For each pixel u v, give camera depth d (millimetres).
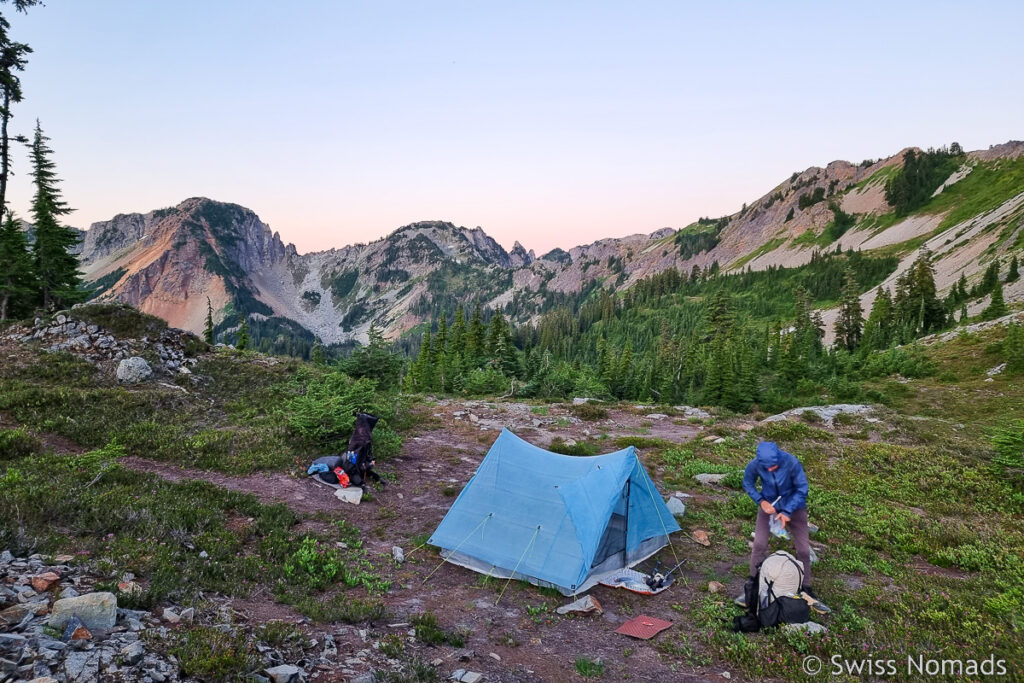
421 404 25547
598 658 6305
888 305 99812
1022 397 35719
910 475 14656
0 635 4449
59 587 5461
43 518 7219
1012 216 148500
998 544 9891
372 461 12727
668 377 73500
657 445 18094
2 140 37719
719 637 6758
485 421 21438
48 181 45062
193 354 23812
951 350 54625
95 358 20094
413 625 6766
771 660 6129
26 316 42531
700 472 14883
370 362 30141
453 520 9594
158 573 6270
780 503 7492
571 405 26688
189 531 8336
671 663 6246
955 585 8234
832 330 157750
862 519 11375
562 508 8945
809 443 18344
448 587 8242
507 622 7211
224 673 4594
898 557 9602
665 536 9883
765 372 77500
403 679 5176
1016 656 5914
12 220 41344
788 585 7016
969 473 14539
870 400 41781
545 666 6059
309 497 11391
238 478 12070
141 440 13234
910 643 6367
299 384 21281
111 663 4367
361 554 8969
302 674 4988
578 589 8117
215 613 5879
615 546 8930
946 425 23344
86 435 12930
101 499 8281
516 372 50531
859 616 7195
